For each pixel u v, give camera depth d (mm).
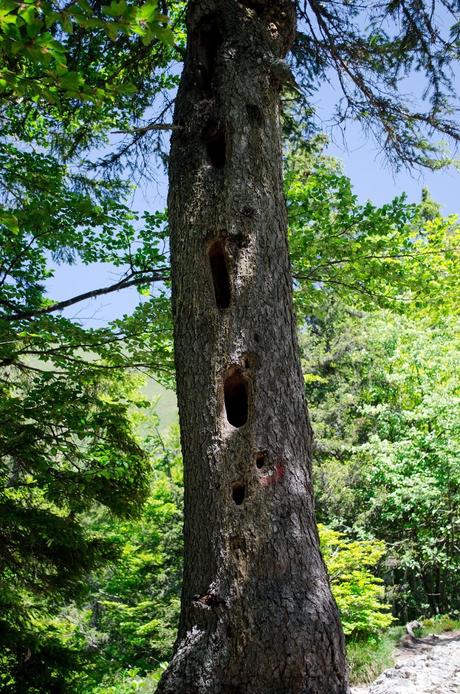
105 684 10758
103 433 7293
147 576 16453
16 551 7137
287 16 4223
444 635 11695
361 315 18672
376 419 17469
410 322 17172
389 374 17156
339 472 16297
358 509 16516
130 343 7203
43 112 7590
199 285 3533
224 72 3828
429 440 15086
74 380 6969
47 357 6777
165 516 16078
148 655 16594
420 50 6266
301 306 8031
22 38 2656
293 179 7504
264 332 3453
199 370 3420
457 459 14305
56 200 7039
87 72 6434
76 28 5859
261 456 3279
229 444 3266
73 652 7652
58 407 6453
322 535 11523
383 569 16359
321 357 18500
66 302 7609
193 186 3688
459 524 15789
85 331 6785
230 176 3631
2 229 6926
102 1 5117
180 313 3592
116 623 17188
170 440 17141
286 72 3918
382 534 16938
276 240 3664
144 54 6164
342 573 11641
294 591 3059
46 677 7223
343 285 7871
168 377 7637
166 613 15727
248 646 2939
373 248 7273
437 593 17516
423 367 16812
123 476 7344
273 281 3570
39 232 6945
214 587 3078
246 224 3572
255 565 3088
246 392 3426
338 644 3055
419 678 7426
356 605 10961
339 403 17766
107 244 7484
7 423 6438
